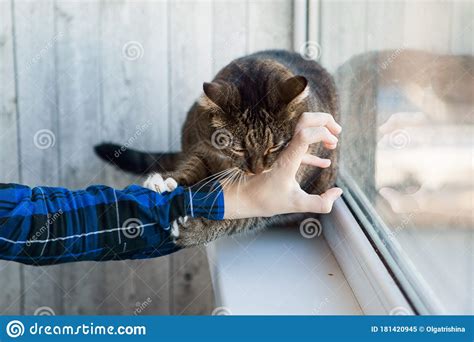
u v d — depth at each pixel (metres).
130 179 2.06
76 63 2.01
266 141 1.34
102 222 1.13
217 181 1.25
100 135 2.05
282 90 1.36
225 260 1.34
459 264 0.86
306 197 1.15
